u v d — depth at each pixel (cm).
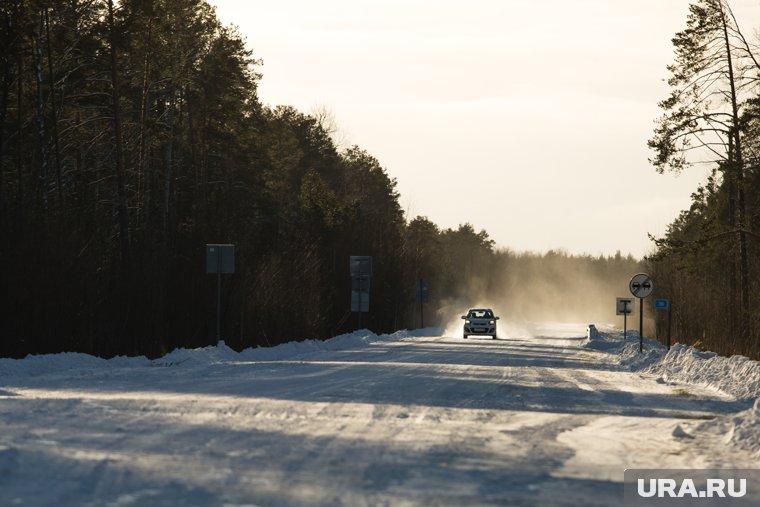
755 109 11750
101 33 11331
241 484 2217
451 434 3294
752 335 9950
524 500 2153
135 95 14800
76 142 12494
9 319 7212
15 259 7231
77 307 7744
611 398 5028
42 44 11069
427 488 2258
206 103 16862
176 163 15888
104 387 4859
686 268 12194
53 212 8338
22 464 2350
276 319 11719
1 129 9825
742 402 4966
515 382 5981
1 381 5194
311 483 2269
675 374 6981
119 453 2591
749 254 12675
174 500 2011
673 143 12169
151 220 14312
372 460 2655
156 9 12606
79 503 1953
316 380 5684
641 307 9381
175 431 3083
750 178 11794
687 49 12181
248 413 3709
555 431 3497
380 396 4694
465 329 16300
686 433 3478
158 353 8738
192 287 9862
